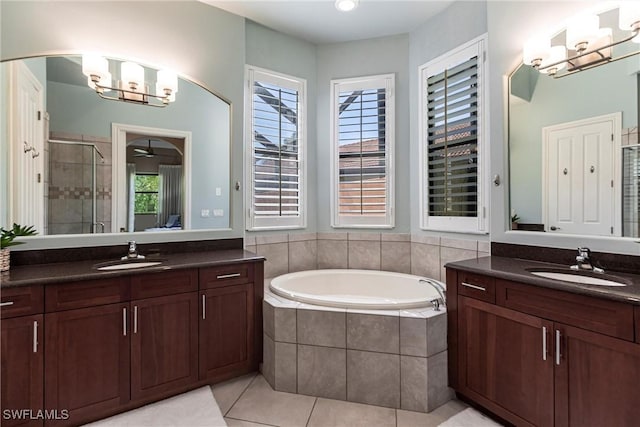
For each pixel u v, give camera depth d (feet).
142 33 7.54
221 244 8.52
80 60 6.91
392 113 9.76
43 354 5.13
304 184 10.20
